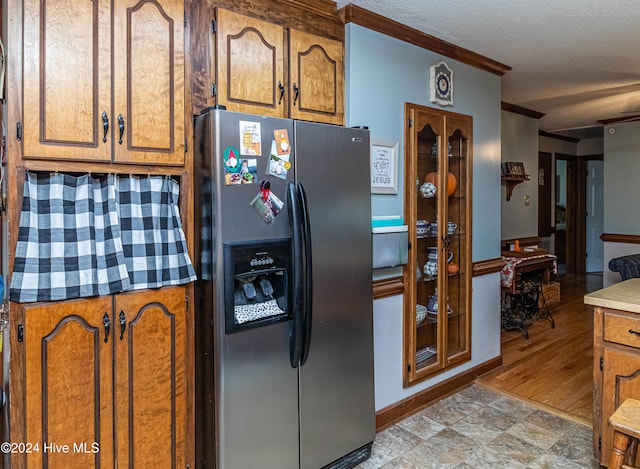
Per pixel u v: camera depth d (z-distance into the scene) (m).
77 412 1.55
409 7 2.35
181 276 1.78
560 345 4.03
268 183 1.83
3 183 1.49
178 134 1.78
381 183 2.55
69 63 1.51
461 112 3.09
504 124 4.81
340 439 2.14
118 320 1.63
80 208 1.59
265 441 1.85
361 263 2.21
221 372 1.72
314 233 1.99
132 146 1.65
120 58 1.62
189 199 1.82
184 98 1.80
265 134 1.82
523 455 2.29
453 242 3.13
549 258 4.77
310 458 2.02
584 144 7.63
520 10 2.39
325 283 2.04
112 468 1.63
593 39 2.83
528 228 5.31
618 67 3.45
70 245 1.56
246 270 1.77
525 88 4.08
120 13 1.62
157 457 1.74
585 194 7.76
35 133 1.46
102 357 1.60
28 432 1.46
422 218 2.89
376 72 2.51
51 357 1.50
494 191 3.44
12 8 1.42
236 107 1.94
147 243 1.73
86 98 1.55
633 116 5.45
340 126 2.20
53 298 1.50
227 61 1.91
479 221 3.31
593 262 7.84
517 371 3.43
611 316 2.03
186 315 1.82
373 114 2.50
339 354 2.11
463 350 3.18
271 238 1.84
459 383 3.12
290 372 1.93
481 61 3.18
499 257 3.52
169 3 1.74
